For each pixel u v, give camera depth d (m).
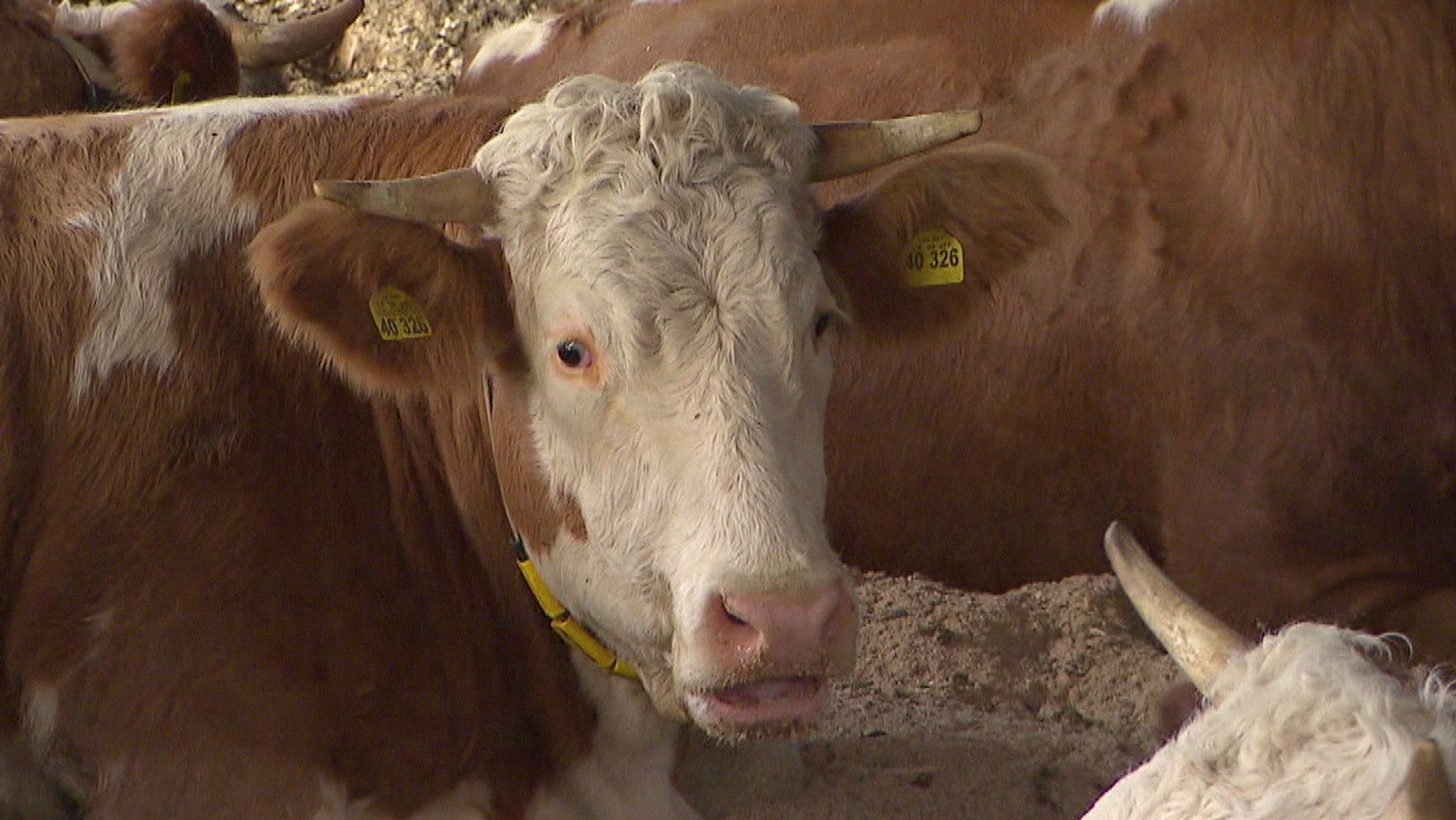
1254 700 5.23
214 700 7.59
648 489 6.79
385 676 7.83
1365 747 4.96
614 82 7.33
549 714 8.23
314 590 7.74
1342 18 9.64
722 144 7.07
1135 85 9.94
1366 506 9.55
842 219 7.61
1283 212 9.52
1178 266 9.68
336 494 7.87
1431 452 9.48
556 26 12.43
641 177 6.95
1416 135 9.52
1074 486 10.15
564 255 6.91
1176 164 9.77
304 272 6.93
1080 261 9.84
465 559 8.13
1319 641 5.43
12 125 8.32
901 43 10.68
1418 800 3.99
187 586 7.60
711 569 6.55
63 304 7.76
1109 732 10.12
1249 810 4.93
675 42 11.54
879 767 9.30
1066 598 11.16
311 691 7.70
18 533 7.65
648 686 7.57
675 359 6.75
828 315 7.13
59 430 7.69
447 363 7.21
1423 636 9.64
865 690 10.45
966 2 10.62
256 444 7.77
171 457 7.66
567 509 7.20
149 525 7.61
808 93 10.85
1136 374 9.84
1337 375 9.46
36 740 7.62
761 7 11.32
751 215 6.91
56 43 13.84
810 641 6.48
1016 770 9.23
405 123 8.20
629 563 6.94
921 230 7.58
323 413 7.92
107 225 7.87
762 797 8.93
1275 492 9.62
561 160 7.05
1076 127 10.02
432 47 17.98
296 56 15.87
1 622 7.62
